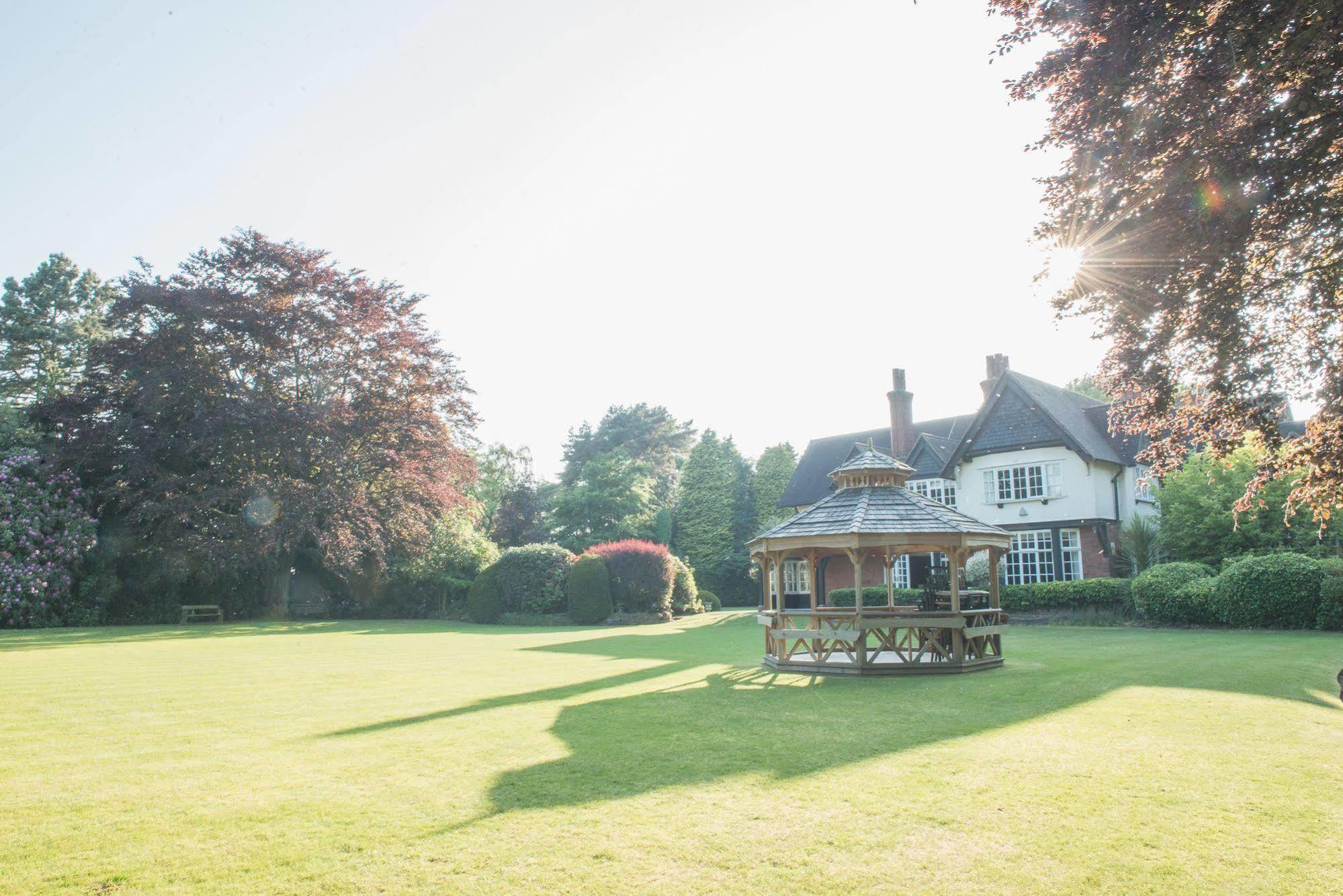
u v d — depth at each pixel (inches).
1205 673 491.8
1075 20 279.6
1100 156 278.8
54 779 262.7
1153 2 259.1
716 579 2185.0
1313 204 251.0
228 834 210.4
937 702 409.7
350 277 1307.8
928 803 234.1
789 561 1536.7
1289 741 309.3
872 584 1355.8
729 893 173.0
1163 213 263.3
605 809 229.6
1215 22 252.5
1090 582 1006.4
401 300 1362.0
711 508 2313.0
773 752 297.1
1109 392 313.4
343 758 290.8
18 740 323.6
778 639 575.5
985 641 560.4
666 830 211.3
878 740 317.1
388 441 1301.7
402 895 172.2
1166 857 192.9
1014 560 1216.2
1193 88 256.8
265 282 1224.8
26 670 564.1
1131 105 272.1
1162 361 295.6
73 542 1102.4
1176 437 320.8
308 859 192.5
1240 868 186.1
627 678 525.7
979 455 1268.5
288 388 1279.5
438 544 1477.6
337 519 1210.6
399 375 1346.0
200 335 1174.3
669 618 1341.0
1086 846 199.8
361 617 1486.2
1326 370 294.5
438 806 232.5
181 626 1118.4
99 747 309.4
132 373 1178.0
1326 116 241.4
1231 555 964.0
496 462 2374.5
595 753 297.1
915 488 1391.5
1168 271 273.6
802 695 440.8
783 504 1676.9
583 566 1295.5
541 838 205.9
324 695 446.0
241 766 279.0
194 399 1170.6
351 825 216.5
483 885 177.3
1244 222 254.8
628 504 2204.7
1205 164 255.0
